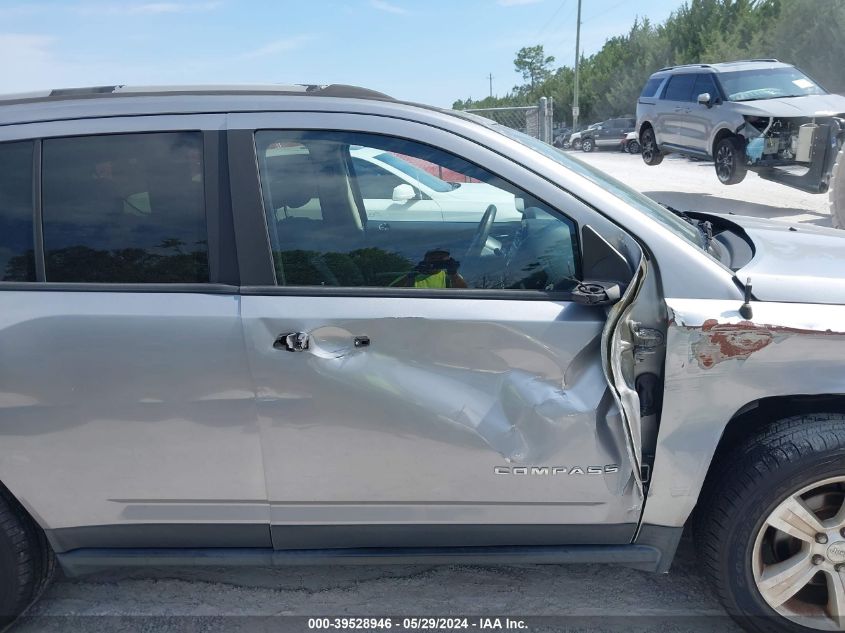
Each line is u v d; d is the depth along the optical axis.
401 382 2.07
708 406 2.09
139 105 2.20
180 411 2.10
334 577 2.74
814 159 10.41
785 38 30.36
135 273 2.15
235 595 2.65
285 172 2.20
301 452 2.12
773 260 2.29
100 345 2.07
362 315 2.06
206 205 2.15
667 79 13.88
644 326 2.11
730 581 2.22
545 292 2.12
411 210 2.55
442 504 2.18
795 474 2.09
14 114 2.19
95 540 2.29
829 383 2.07
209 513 2.22
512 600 2.59
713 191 13.60
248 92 2.26
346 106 2.21
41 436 2.12
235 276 2.13
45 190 2.17
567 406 2.07
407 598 2.61
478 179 2.18
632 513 2.20
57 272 2.15
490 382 2.08
